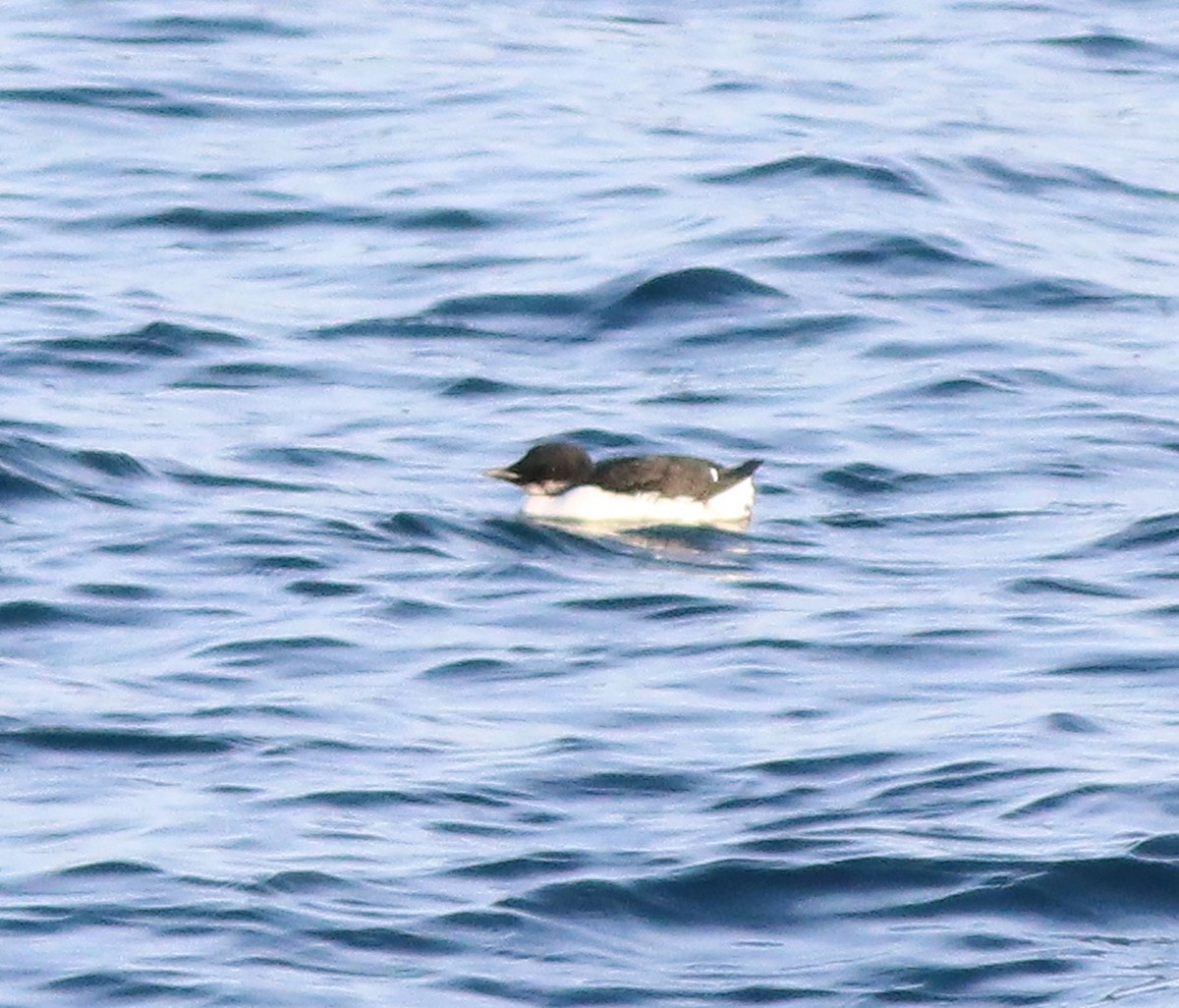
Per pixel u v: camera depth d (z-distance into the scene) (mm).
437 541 22109
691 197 32625
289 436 24906
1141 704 18188
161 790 16484
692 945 14477
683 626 20094
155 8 41406
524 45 40062
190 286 29688
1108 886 15039
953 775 16703
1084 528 22688
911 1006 13727
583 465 23062
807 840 15656
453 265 30438
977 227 31844
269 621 20000
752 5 43125
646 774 16797
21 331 27719
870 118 36281
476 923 14586
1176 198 33594
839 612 20391
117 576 20922
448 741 17438
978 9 43406
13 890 14844
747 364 27547
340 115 36281
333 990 13766
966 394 26500
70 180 33375
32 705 17938
